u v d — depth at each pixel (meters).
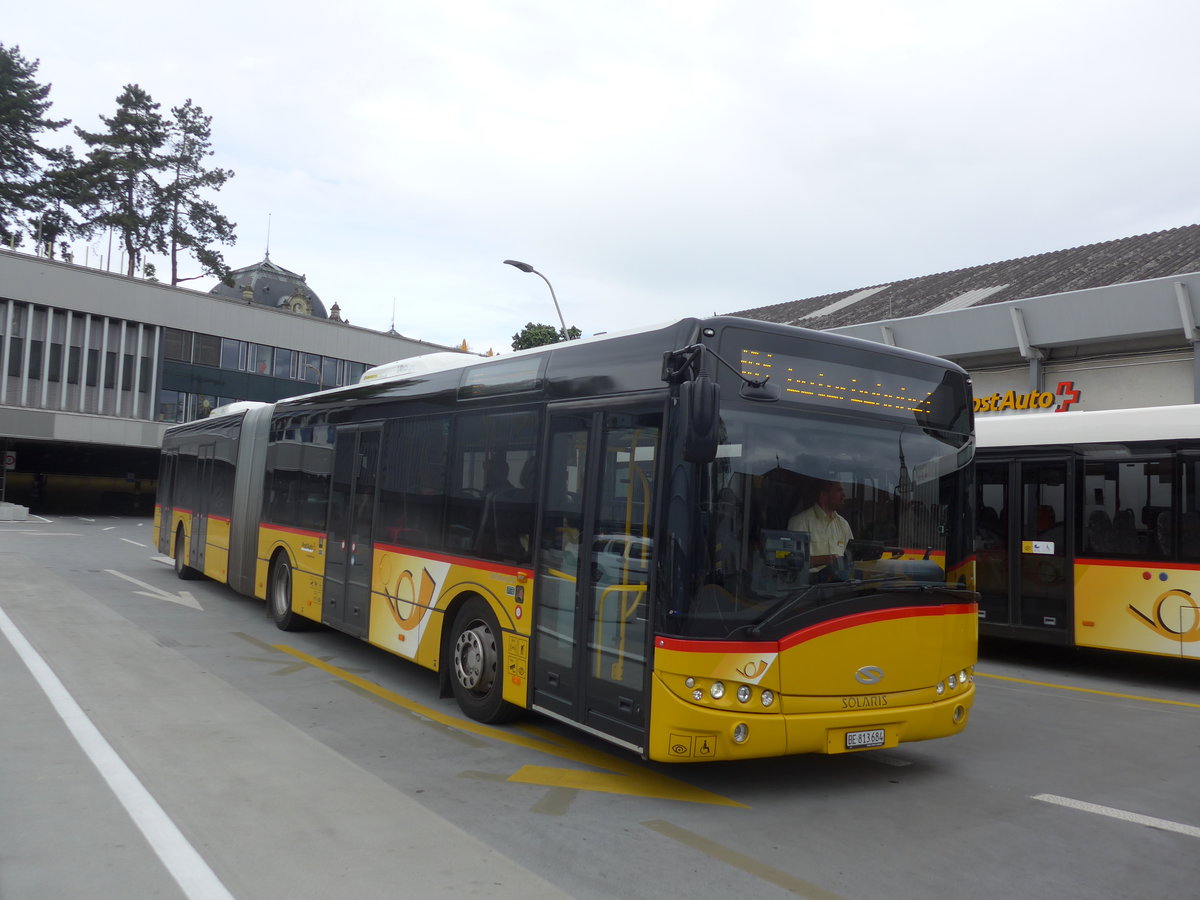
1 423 39.81
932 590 5.89
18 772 5.58
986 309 19.22
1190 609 9.58
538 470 6.69
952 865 4.63
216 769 5.74
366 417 9.53
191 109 59.16
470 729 7.04
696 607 5.22
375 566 8.98
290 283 70.75
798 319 28.33
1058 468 10.73
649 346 5.82
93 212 56.84
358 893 4.02
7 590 14.18
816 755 6.72
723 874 4.42
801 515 5.57
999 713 8.40
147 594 14.27
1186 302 16.42
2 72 55.00
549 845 4.72
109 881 4.09
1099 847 4.94
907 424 6.14
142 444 43.84
